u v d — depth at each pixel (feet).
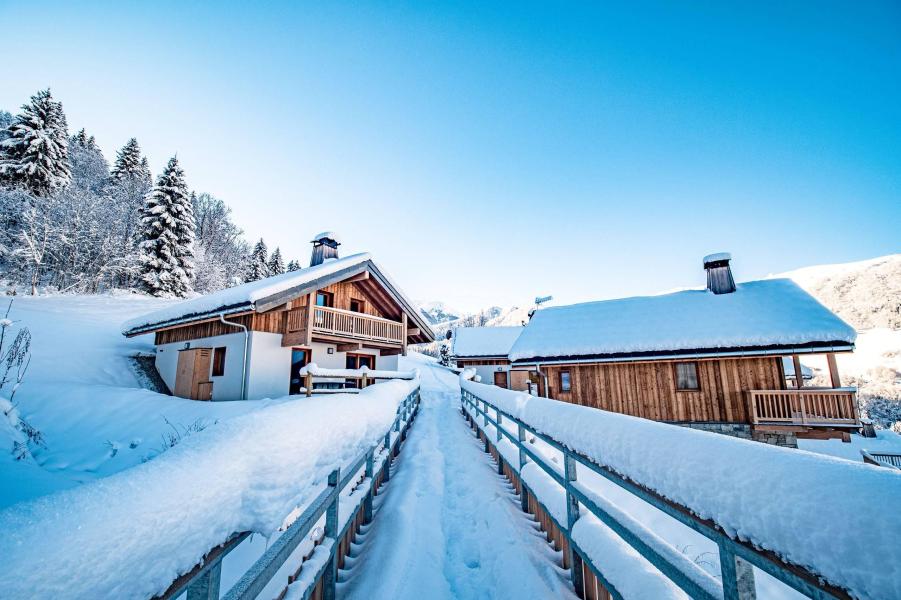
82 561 2.23
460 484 16.01
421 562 9.66
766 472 3.12
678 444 4.30
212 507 3.43
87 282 83.71
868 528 2.25
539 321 56.24
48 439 22.45
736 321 42.37
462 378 44.98
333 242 54.90
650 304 51.93
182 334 45.75
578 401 47.14
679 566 4.30
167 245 93.30
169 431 24.81
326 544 7.28
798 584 2.68
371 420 9.07
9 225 77.87
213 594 3.76
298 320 39.22
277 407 5.67
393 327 50.03
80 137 154.10
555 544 9.89
